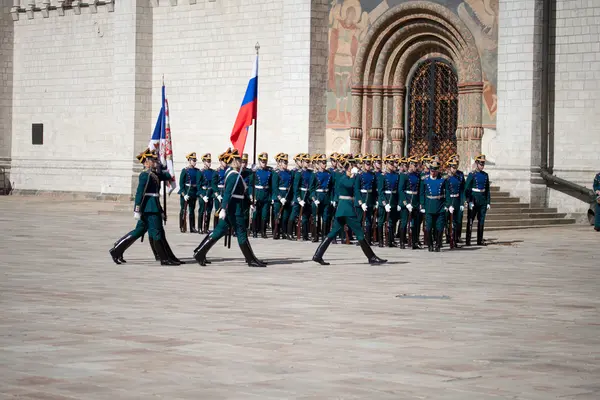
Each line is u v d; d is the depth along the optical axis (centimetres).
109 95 4984
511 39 3534
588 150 3475
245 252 2117
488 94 3634
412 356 1120
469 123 3681
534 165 3516
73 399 897
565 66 3522
